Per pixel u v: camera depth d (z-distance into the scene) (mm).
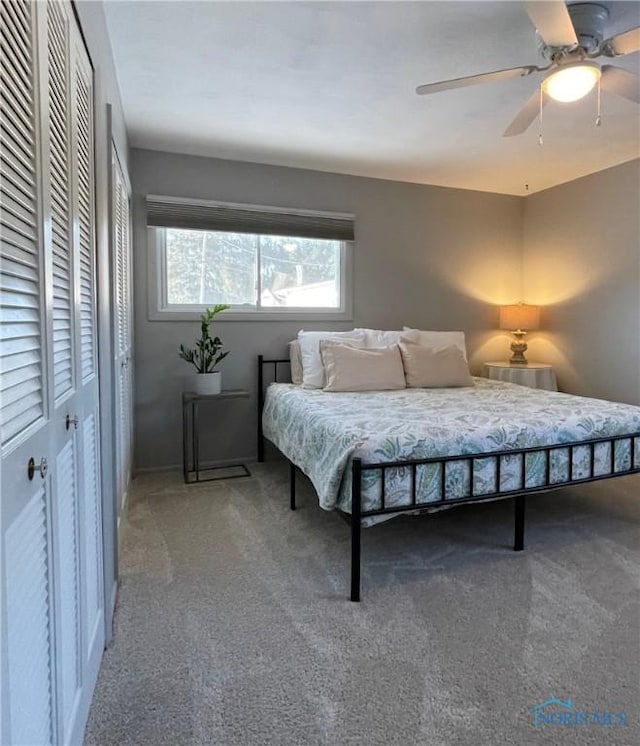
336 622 1760
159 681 1464
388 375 3309
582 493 3051
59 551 1052
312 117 2861
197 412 3656
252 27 1975
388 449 1975
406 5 1840
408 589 1978
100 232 1682
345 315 4027
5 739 708
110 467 1803
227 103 2674
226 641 1652
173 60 2225
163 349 3520
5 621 712
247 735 1274
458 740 1260
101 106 1731
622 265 3746
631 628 1717
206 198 3531
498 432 2170
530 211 4527
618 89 2039
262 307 3814
